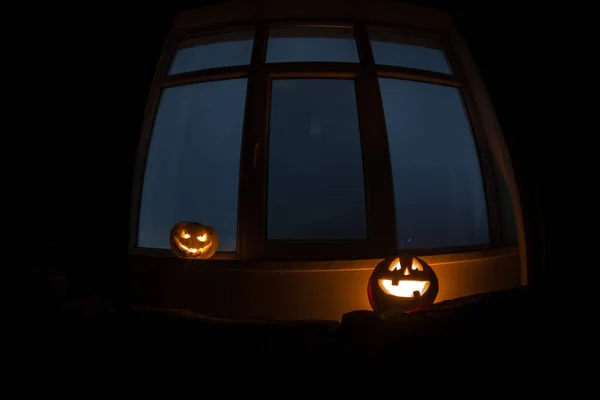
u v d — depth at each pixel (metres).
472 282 2.61
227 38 2.93
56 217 2.47
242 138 2.56
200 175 2.66
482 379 1.27
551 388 1.23
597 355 1.33
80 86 2.56
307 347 1.43
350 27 2.88
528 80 2.63
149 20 2.67
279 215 2.56
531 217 2.58
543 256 2.54
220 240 2.59
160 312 1.68
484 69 2.70
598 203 2.50
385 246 2.47
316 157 2.61
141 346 1.42
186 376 1.32
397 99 2.76
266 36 2.80
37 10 2.58
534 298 1.63
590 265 2.46
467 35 2.76
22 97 2.51
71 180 2.50
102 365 1.34
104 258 2.48
